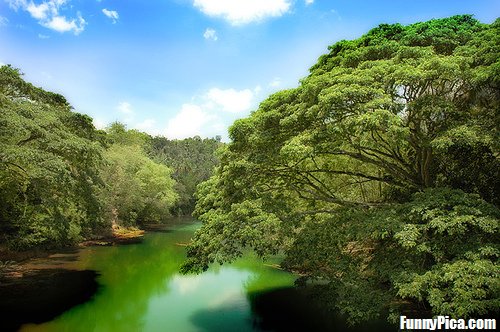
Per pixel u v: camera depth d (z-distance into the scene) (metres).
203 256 14.71
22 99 21.23
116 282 22.75
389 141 15.05
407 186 16.03
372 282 12.97
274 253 13.73
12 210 24.39
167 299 19.80
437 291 9.98
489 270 9.41
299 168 16.67
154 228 50.47
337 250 13.52
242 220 13.91
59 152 19.92
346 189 21.50
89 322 16.30
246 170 14.84
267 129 14.47
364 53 14.11
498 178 13.88
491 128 12.25
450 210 11.61
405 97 12.77
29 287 20.77
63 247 31.48
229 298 19.95
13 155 16.58
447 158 14.77
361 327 15.81
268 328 15.81
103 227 40.00
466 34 13.73
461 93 14.37
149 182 48.88
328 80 12.48
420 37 13.80
